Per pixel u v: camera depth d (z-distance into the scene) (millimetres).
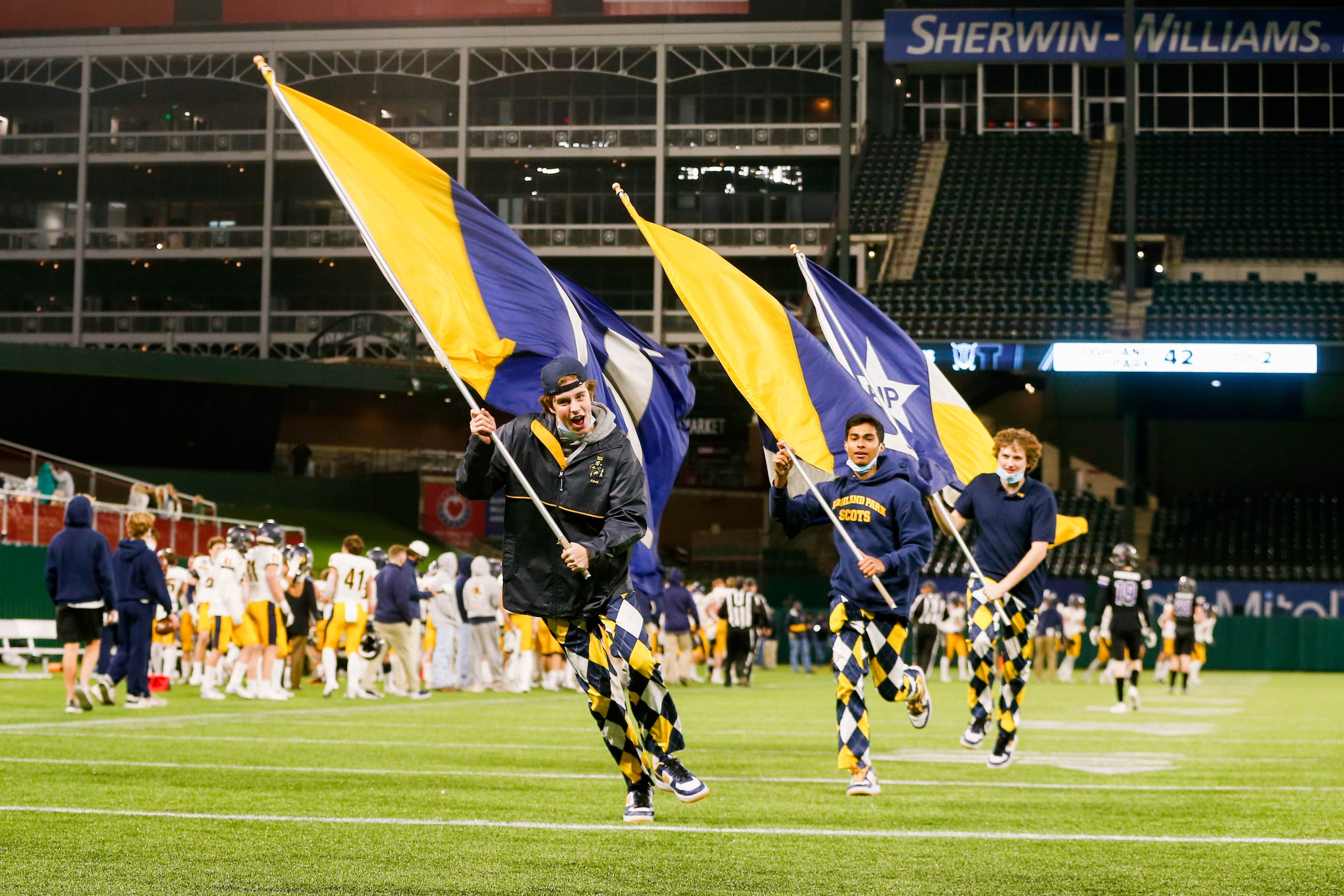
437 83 69312
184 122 69562
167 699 19516
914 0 66125
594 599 6551
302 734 12961
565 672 24781
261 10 67562
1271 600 47812
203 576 23000
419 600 20922
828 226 65062
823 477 10328
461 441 60969
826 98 67875
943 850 6305
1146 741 13805
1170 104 64688
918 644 31375
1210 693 27438
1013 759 11414
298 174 67812
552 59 66875
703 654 39500
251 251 66062
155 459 57719
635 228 65938
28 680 23594
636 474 6551
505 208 68188
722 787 8945
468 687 23875
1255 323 51438
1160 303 53062
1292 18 58688
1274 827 7223
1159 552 52156
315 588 24031
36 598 29172
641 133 66125
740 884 5383
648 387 9398
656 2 66562
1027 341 48375
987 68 65062
